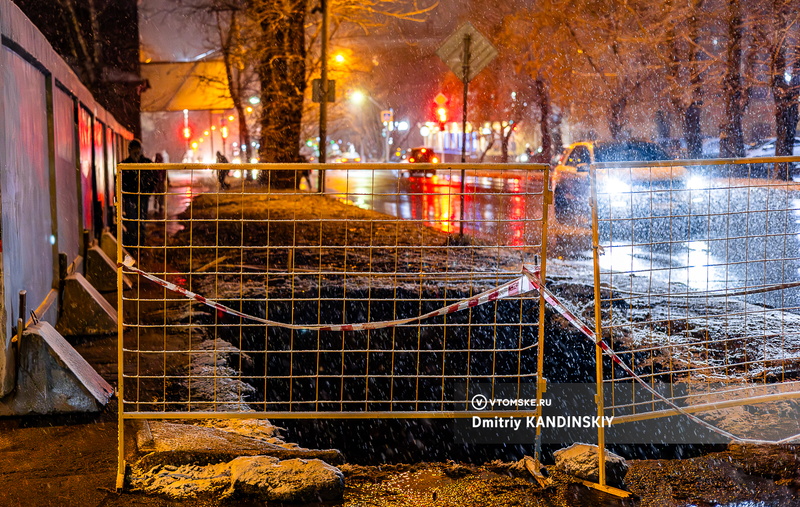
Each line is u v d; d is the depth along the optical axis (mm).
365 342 7688
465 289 9188
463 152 12500
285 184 29109
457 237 13953
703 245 11148
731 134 23906
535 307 8227
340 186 35000
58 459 4227
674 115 29641
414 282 9742
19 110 5805
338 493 3838
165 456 4148
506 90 45906
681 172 13344
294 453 4289
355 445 5516
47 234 6898
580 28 30734
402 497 3885
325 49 21984
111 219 14609
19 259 5473
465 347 7488
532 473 4129
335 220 4152
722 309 8250
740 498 3855
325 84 22312
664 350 6793
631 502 3824
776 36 21750
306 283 9781
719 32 25156
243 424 5020
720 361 6402
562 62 33375
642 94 30688
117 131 17906
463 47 12398
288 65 30094
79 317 7180
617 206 12336
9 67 5453
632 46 28234
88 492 3820
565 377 6531
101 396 5105
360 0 32250
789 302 8828
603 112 34312
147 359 6465
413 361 7191
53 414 4906
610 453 4164
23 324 4949
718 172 13273
